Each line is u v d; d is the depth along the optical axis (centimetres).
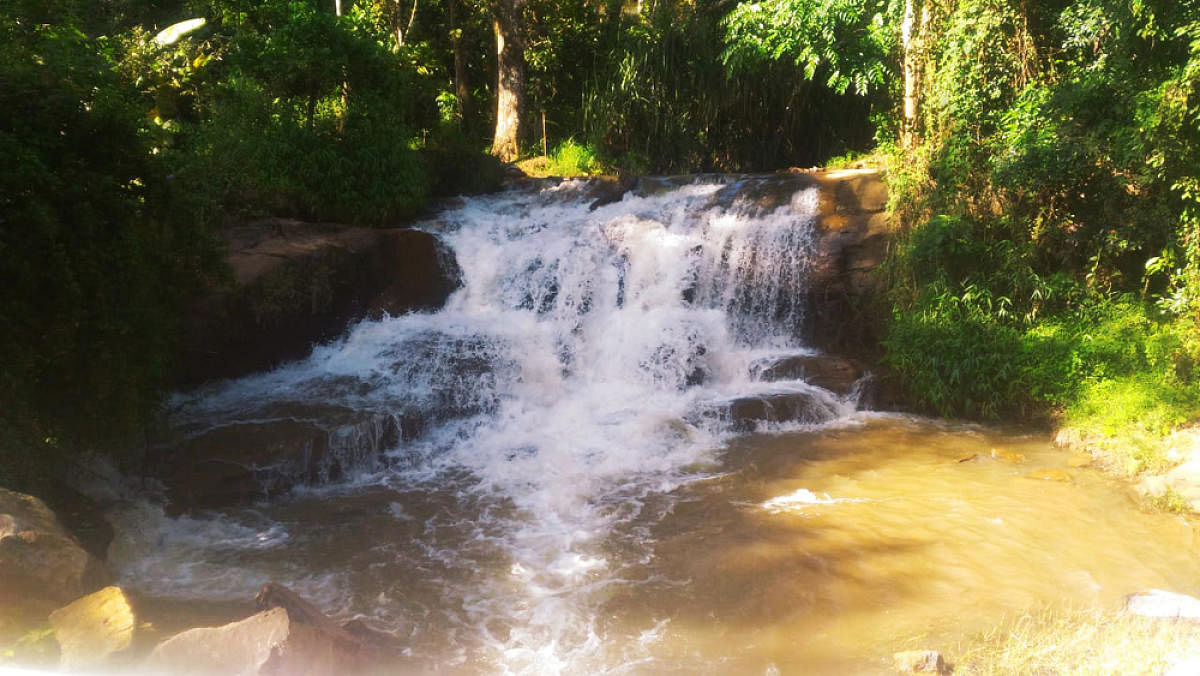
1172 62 1075
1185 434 910
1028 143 1126
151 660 424
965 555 705
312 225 1296
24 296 673
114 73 821
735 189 1461
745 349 1280
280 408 996
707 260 1334
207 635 436
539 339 1202
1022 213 1177
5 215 659
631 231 1362
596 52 2459
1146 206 1081
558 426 1055
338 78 1480
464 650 581
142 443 873
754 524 780
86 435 752
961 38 1248
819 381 1147
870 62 1777
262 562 721
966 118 1223
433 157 1683
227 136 1404
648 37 2106
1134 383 981
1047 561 691
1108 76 1102
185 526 795
